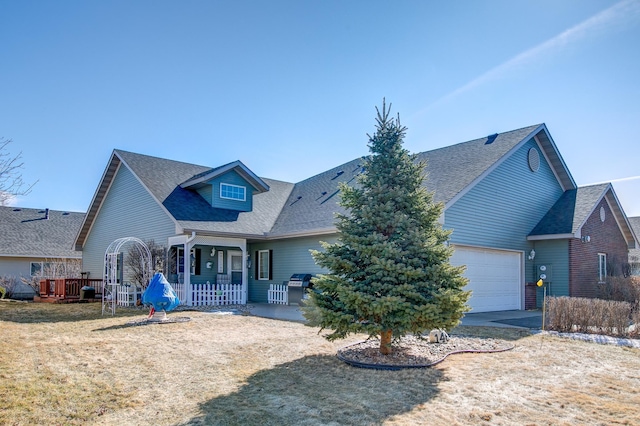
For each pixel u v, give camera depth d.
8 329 10.80
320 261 8.01
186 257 16.56
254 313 14.55
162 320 12.34
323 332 10.46
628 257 21.91
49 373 6.69
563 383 6.46
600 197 18.25
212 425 4.82
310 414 5.14
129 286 17.41
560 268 17.16
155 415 5.10
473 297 15.38
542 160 18.95
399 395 5.83
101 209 23.44
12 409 5.21
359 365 7.27
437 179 15.98
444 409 5.31
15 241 27.23
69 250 28.52
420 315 7.18
